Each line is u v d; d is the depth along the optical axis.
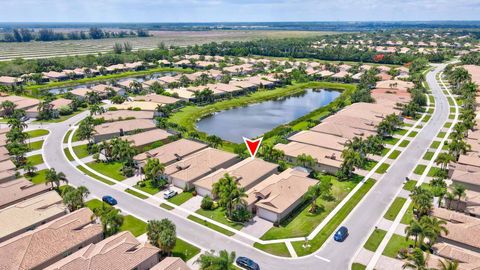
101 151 116.88
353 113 151.12
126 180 99.00
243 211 79.25
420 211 75.50
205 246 70.00
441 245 65.56
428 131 138.38
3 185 86.88
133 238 65.38
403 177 99.31
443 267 53.56
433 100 186.62
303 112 178.88
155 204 86.06
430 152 117.25
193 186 93.38
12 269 58.41
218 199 88.69
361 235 72.94
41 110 159.75
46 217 75.81
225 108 184.38
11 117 156.62
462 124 127.00
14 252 61.28
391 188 92.88
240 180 91.81
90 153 118.44
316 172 103.25
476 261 61.00
